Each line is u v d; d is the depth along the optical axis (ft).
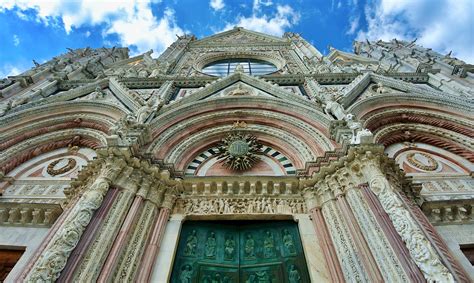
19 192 29.35
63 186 30.30
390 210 18.92
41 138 36.78
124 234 20.36
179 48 79.97
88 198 20.84
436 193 27.25
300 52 72.84
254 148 32.96
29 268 17.39
